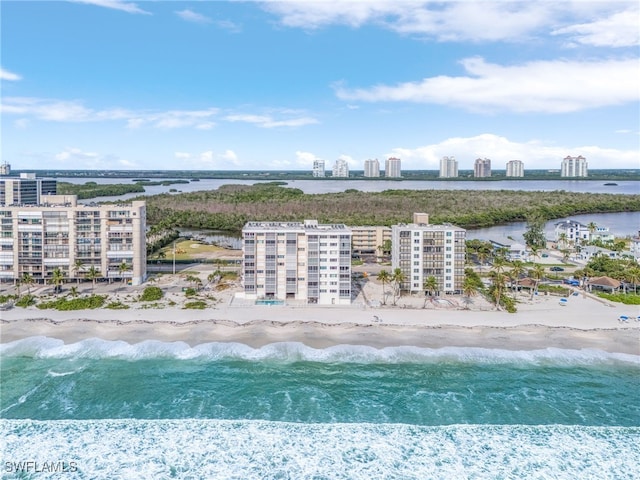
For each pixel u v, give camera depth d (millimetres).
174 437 85125
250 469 77688
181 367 108938
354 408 94062
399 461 79750
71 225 173125
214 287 171625
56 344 119250
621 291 166125
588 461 80000
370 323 131875
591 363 111625
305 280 152500
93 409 92875
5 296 150250
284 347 118000
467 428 88250
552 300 155625
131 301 151625
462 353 115562
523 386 102062
